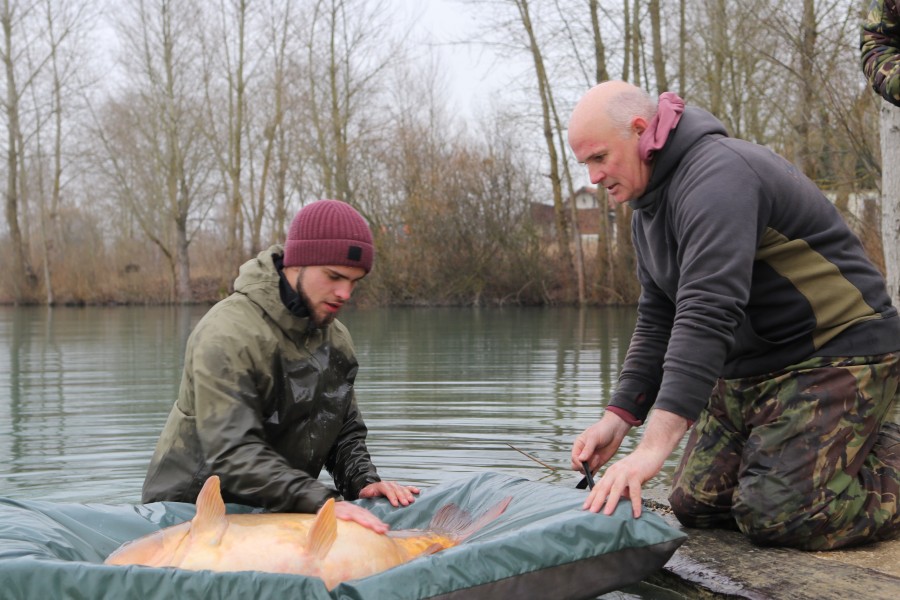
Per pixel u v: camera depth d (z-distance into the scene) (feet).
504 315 75.05
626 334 51.57
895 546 11.05
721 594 9.92
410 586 8.46
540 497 10.50
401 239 95.04
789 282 10.90
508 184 91.71
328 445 12.41
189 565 8.69
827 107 44.52
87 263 116.47
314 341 12.01
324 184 102.63
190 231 122.21
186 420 11.52
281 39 105.70
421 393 27.02
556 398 25.84
